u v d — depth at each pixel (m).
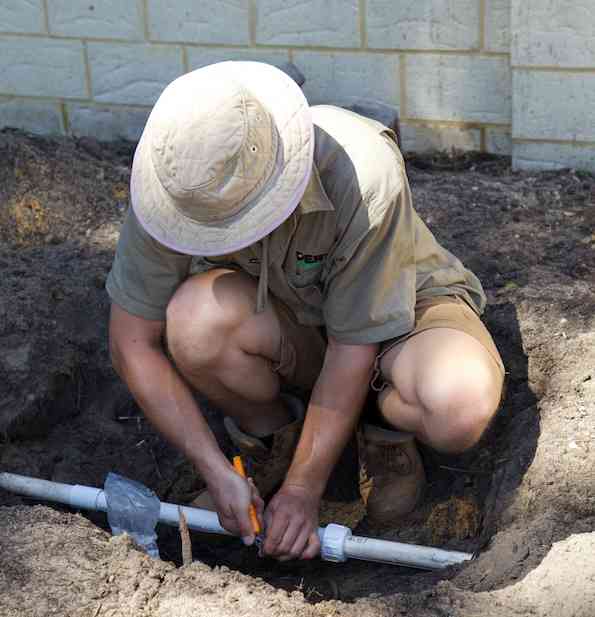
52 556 2.05
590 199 3.48
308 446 2.25
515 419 2.53
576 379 2.56
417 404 2.23
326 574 2.38
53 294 3.06
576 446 2.31
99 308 3.04
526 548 2.07
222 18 3.94
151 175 2.02
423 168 3.84
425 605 1.91
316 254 2.22
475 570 2.06
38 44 4.21
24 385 2.75
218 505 2.22
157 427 2.31
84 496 2.41
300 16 3.84
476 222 3.38
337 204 2.14
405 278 2.25
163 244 2.02
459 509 2.41
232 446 2.77
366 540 2.23
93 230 3.48
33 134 4.29
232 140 1.88
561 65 3.51
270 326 2.32
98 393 2.89
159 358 2.29
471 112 3.79
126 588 1.97
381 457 2.44
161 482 2.69
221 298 2.25
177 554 2.50
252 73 2.07
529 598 1.91
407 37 3.74
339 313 2.22
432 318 2.30
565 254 3.17
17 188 3.52
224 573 2.01
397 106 3.87
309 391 2.68
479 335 2.30
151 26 4.04
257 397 2.41
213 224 1.97
